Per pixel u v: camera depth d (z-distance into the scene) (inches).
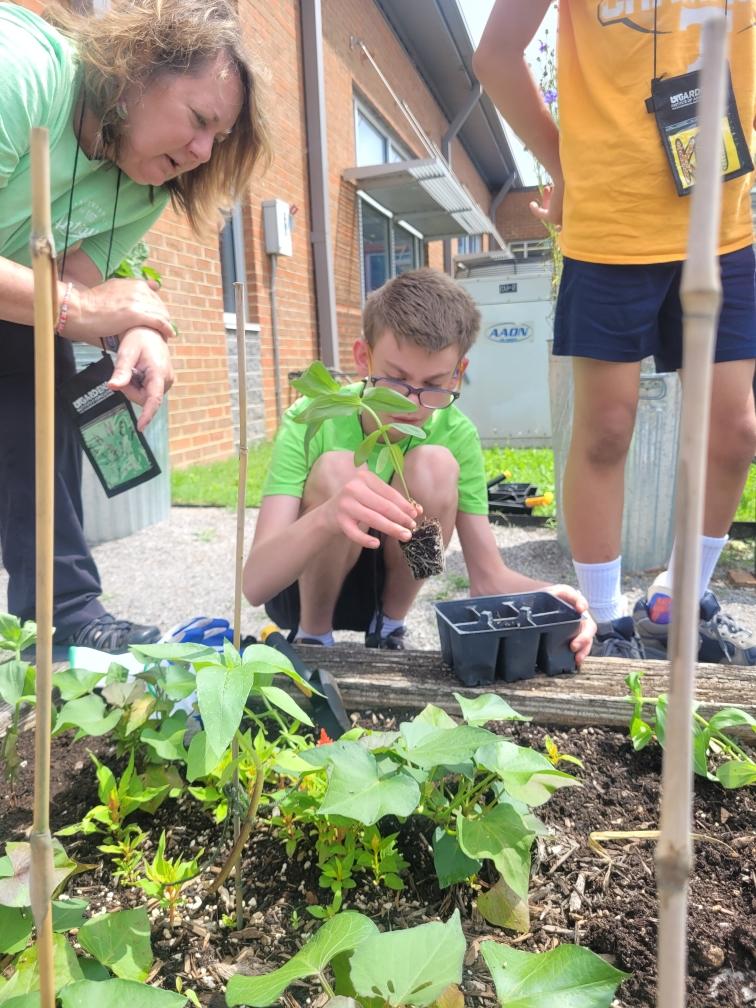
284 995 27.6
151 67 54.2
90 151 60.5
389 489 48.4
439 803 32.7
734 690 43.6
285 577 54.7
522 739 42.5
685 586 11.5
